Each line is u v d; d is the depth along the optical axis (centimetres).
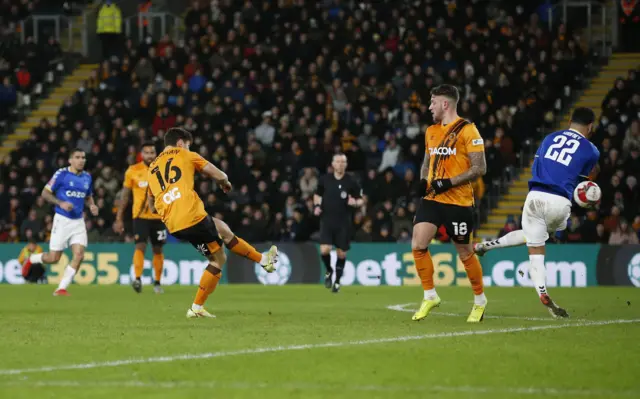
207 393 1502
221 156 6775
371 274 5781
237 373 1703
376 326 2584
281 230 6200
